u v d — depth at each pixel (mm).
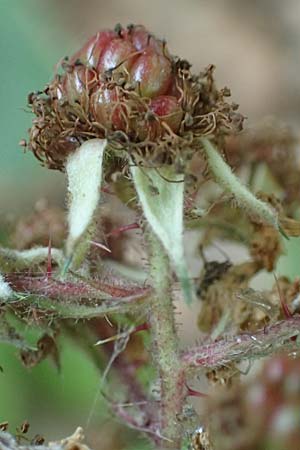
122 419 139
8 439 121
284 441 142
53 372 187
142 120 123
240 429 142
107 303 125
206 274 139
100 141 123
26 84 218
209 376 130
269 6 289
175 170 121
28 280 123
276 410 142
